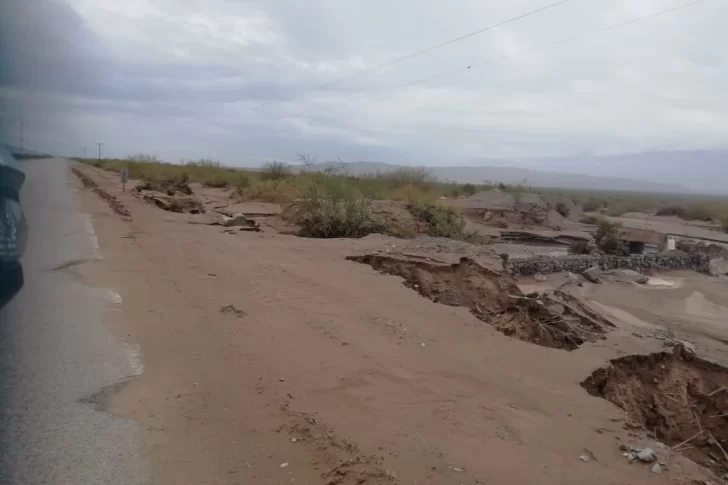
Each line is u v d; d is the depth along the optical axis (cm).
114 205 2270
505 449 465
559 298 1258
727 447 705
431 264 1301
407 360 668
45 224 1574
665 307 1758
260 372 604
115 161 6762
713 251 3347
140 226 1802
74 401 512
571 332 1012
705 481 441
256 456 431
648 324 1498
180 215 2288
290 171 4300
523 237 3509
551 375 658
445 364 664
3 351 624
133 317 782
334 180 2328
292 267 1221
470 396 575
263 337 724
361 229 2102
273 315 830
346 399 546
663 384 761
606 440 500
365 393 563
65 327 720
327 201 2128
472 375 635
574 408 566
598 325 1057
